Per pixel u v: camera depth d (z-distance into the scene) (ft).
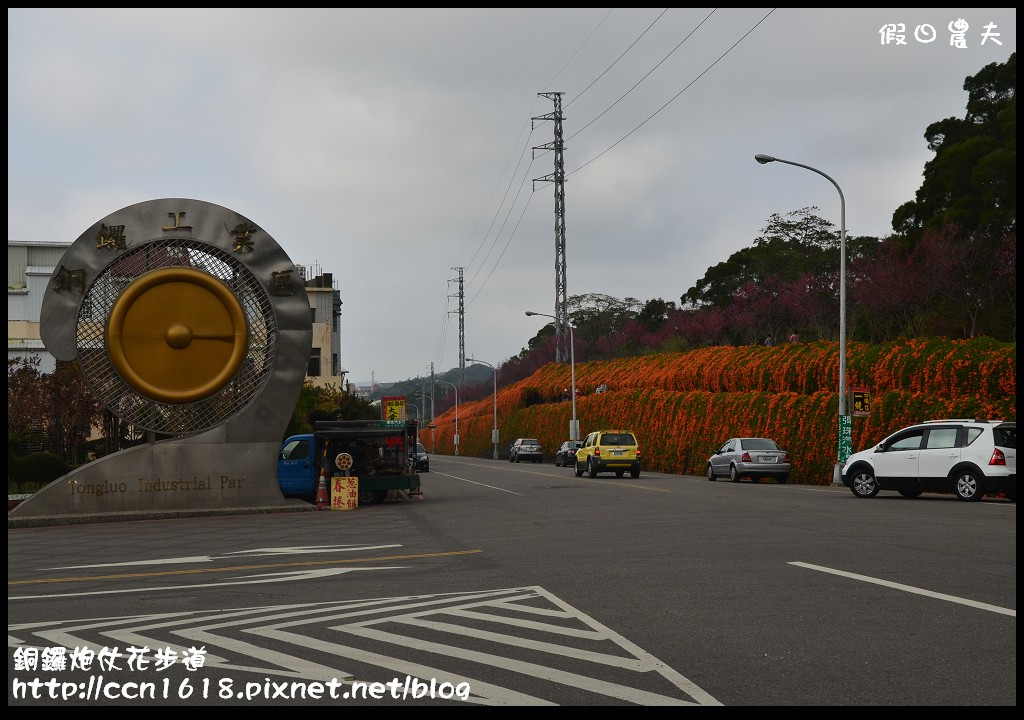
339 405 205.26
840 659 25.04
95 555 55.26
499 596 35.63
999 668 24.02
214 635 29.73
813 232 241.76
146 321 85.30
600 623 30.14
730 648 26.45
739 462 125.08
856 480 87.76
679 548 49.08
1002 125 165.58
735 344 211.61
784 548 47.91
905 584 36.14
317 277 271.69
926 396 110.32
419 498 100.89
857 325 173.27
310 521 76.89
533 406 290.56
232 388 88.43
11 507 90.33
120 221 85.76
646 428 184.65
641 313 329.11
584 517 70.44
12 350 173.88
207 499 85.71
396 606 34.01
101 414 131.95
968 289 152.25
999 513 67.21
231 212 88.53
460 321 426.10
